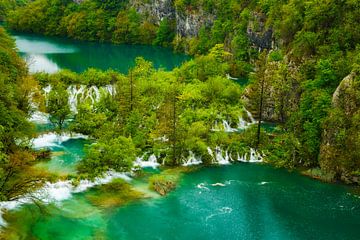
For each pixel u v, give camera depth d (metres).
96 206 65.94
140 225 62.16
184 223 63.19
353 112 77.12
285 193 72.81
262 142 87.62
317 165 80.94
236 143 85.94
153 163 81.06
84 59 189.50
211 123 95.94
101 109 96.00
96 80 114.06
